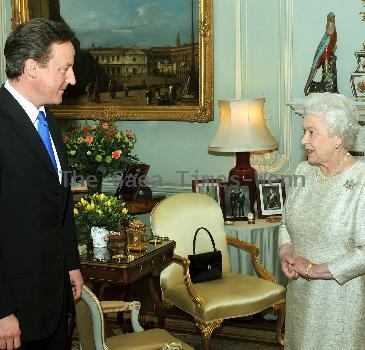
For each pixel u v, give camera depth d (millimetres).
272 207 5492
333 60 5344
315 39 5602
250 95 5930
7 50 2492
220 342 4715
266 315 5105
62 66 2510
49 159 2553
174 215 4570
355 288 2711
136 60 6227
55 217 2627
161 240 4234
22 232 2492
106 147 5020
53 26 2494
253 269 5113
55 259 2629
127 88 6289
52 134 2836
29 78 2492
